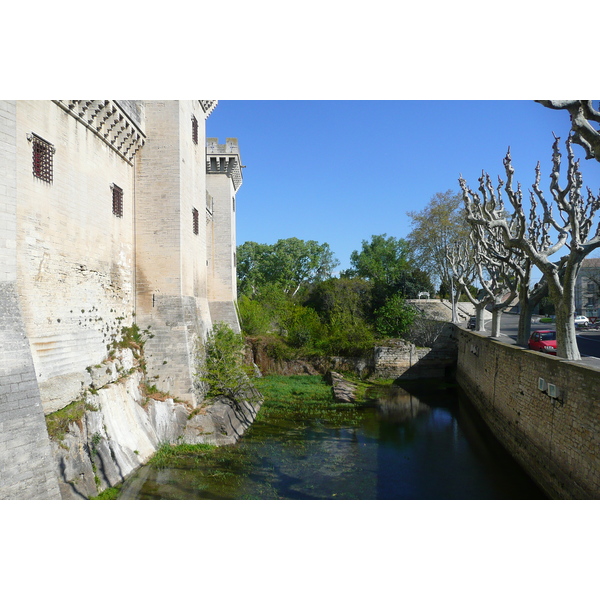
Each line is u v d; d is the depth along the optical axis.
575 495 10.79
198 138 22.73
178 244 18.06
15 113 9.80
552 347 18.83
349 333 36.31
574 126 9.70
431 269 51.94
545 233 20.50
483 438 19.30
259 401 24.55
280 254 59.47
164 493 12.16
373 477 14.43
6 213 9.38
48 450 8.97
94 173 14.66
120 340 16.34
